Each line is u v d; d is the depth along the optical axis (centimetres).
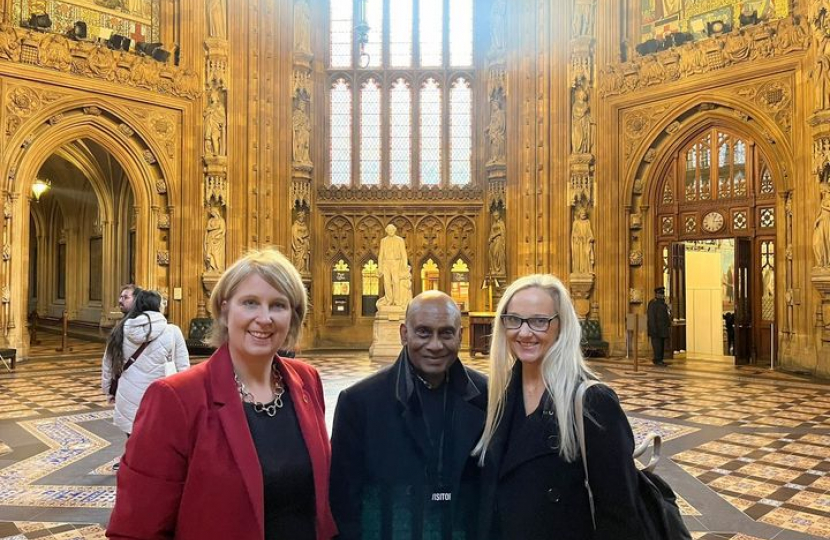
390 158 2220
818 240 1357
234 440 208
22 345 1561
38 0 1602
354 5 2220
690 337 2058
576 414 231
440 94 2222
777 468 673
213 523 201
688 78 1628
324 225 2153
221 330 231
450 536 247
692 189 1702
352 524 249
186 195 1778
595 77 1823
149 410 208
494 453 248
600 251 1795
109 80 1647
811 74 1398
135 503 199
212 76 1808
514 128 1980
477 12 2203
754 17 1529
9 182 1515
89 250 2420
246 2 1864
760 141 1521
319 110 2178
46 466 681
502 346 258
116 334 568
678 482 625
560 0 1864
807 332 1402
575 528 233
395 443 251
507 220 2011
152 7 1819
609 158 1786
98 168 2125
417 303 259
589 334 1747
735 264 1580
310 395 248
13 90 1510
